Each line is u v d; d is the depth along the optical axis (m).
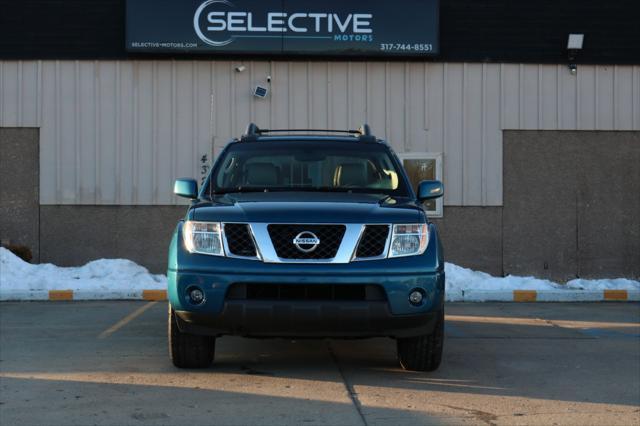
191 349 5.98
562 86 13.97
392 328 5.45
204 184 6.78
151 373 6.09
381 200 6.04
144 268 13.30
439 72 13.92
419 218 5.72
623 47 13.96
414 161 13.94
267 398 5.34
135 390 5.54
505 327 8.75
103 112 13.73
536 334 8.24
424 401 5.30
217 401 5.25
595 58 13.96
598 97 13.98
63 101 13.72
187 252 5.55
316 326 5.36
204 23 13.53
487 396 5.47
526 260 13.93
